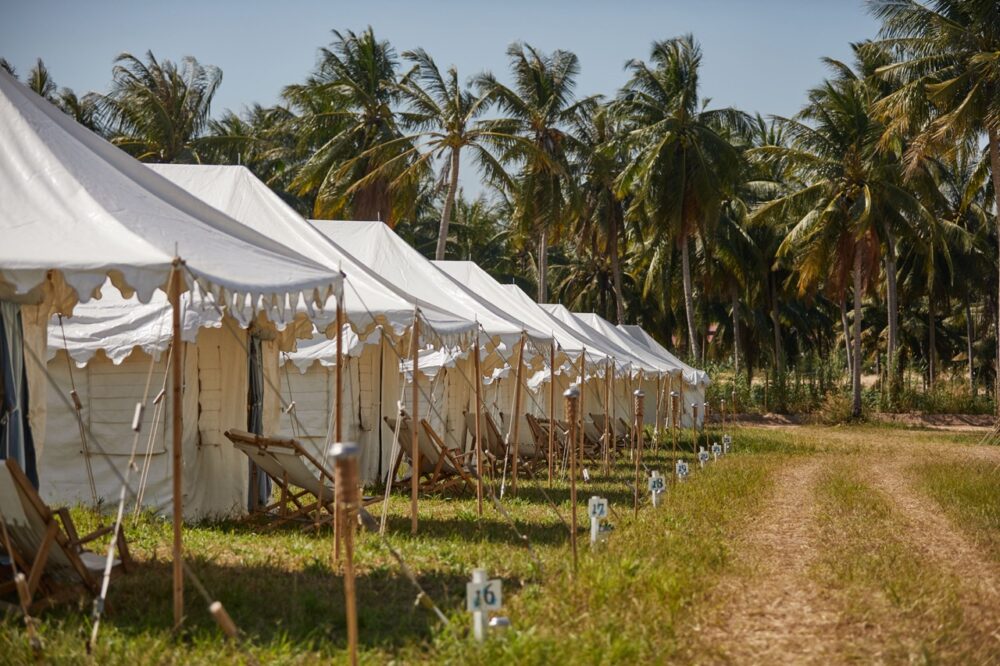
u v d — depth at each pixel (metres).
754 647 5.98
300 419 13.17
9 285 7.34
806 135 36.41
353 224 14.77
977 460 21.14
